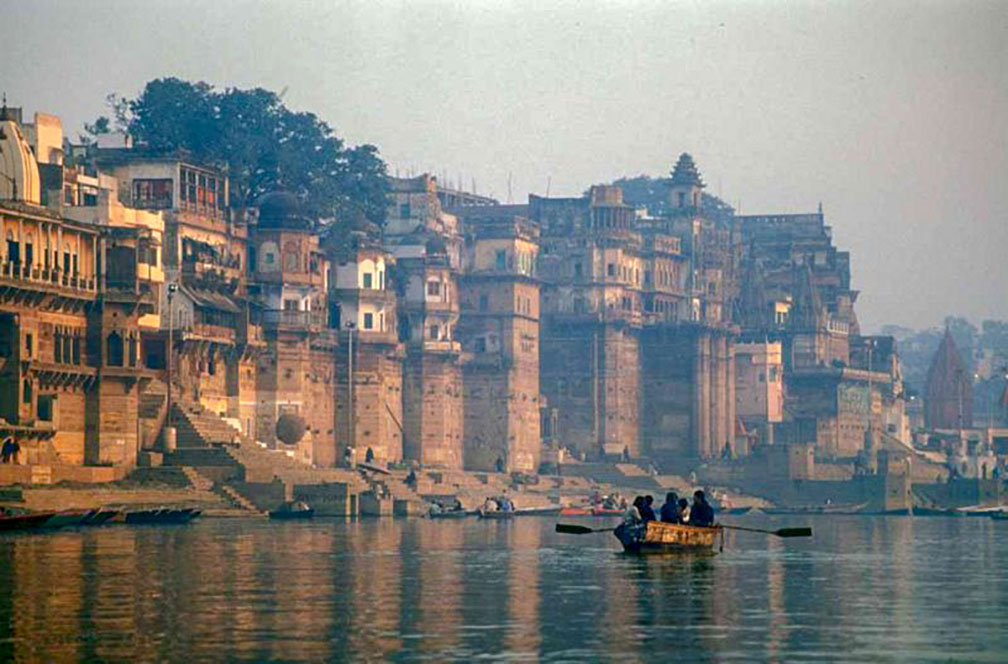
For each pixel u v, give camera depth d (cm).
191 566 9438
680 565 9875
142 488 15788
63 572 8931
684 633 6625
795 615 7212
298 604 7506
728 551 11669
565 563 9975
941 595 8150
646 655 6088
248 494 16438
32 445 15275
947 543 13462
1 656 6044
